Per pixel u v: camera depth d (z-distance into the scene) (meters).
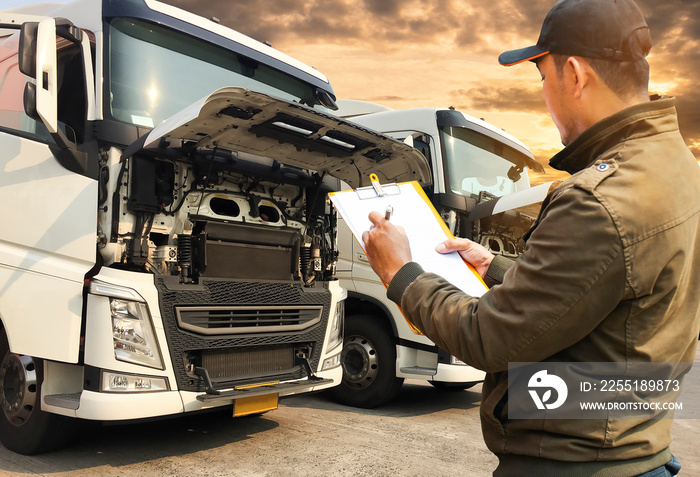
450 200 5.69
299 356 4.59
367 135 4.04
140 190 3.61
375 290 5.85
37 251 3.69
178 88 4.12
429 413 5.73
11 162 3.85
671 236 1.00
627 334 1.03
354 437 4.61
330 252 5.16
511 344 1.04
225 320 3.98
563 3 1.17
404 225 1.38
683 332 1.07
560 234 1.02
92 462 3.73
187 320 3.73
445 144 5.91
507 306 1.06
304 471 3.70
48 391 3.62
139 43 3.97
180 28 4.19
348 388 5.95
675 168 1.05
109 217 3.54
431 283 1.20
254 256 4.29
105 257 3.54
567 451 1.05
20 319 3.66
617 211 0.99
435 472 3.80
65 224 3.60
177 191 3.91
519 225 6.32
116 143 3.59
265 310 4.27
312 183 4.80
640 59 1.11
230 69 4.54
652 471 1.06
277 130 3.83
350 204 1.42
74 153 3.52
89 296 3.44
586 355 1.05
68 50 3.88
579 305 1.00
